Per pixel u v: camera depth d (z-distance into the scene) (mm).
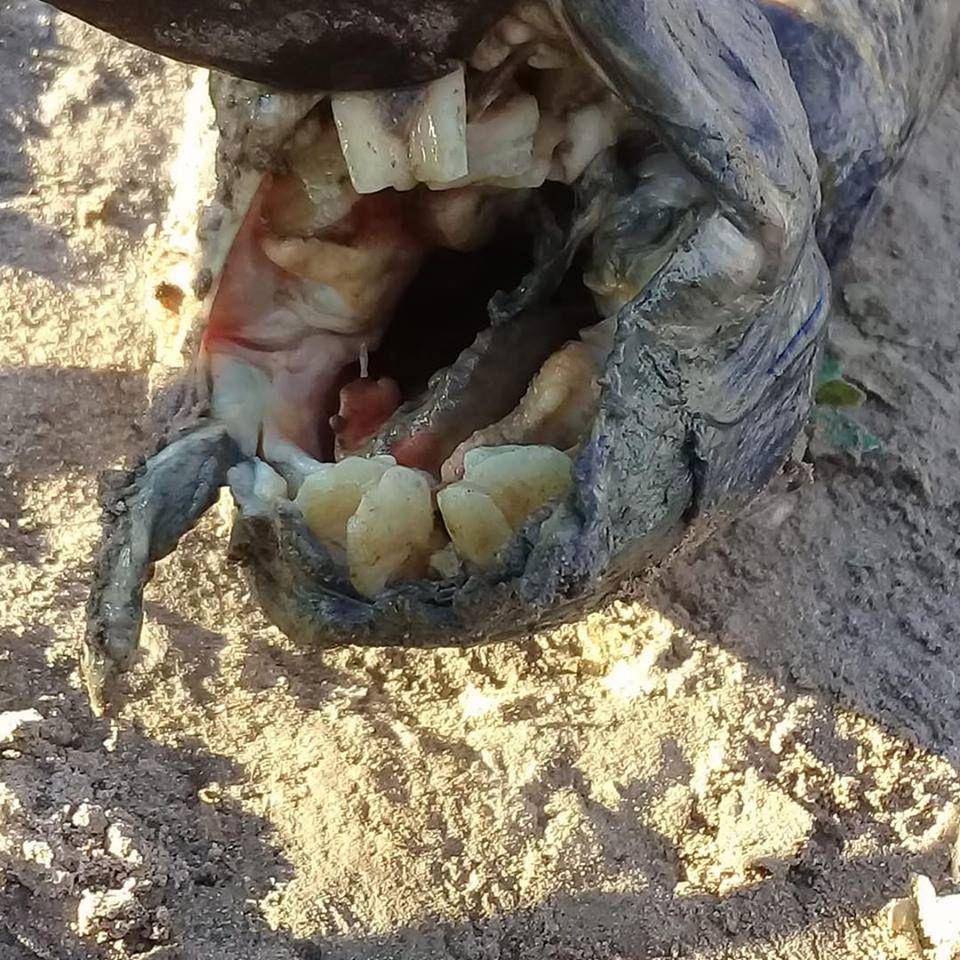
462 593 216
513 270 258
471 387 240
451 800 278
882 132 292
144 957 257
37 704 280
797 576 310
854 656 303
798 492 319
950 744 296
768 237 211
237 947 260
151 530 225
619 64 203
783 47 279
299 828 272
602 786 283
